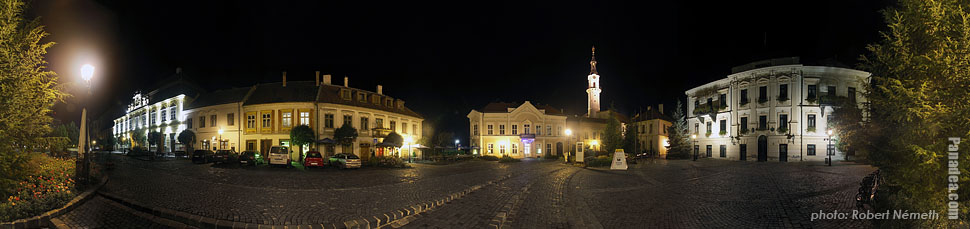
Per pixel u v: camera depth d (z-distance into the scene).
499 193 12.97
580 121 59.88
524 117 55.09
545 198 12.09
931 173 6.15
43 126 9.67
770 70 40.00
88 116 13.20
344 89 40.56
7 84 8.75
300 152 35.59
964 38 5.88
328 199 11.25
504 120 54.91
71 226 7.97
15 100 8.67
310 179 18.27
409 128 49.06
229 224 7.81
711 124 46.97
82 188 12.17
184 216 8.50
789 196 12.15
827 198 11.52
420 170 26.47
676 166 30.47
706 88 47.88
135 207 9.95
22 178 9.18
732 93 43.62
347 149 39.06
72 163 16.08
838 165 30.41
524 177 19.88
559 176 20.58
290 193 12.70
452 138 61.50
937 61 6.00
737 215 9.13
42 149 10.04
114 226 8.05
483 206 10.32
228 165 28.31
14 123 8.64
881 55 6.94
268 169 25.42
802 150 37.94
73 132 43.22
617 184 16.44
